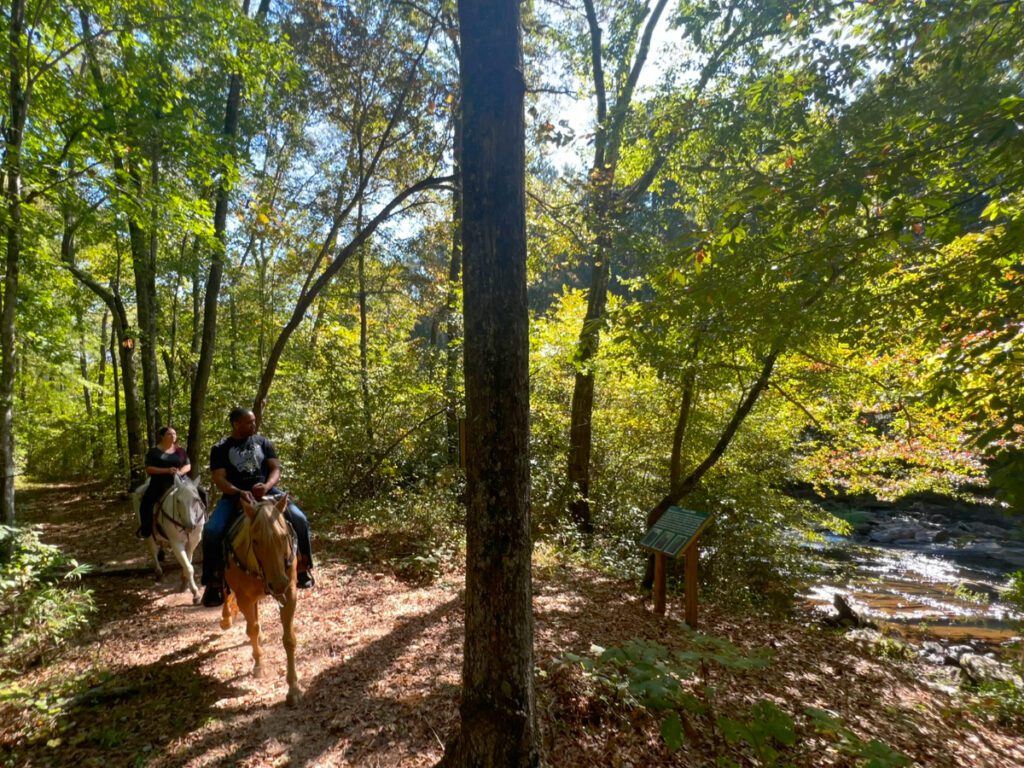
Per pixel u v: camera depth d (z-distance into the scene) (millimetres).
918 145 4344
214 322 12273
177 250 13547
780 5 6340
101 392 23203
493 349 3352
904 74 5488
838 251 5250
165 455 7965
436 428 14242
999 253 4555
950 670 7355
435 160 10914
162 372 22359
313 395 14625
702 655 4211
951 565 15711
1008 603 12023
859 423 10602
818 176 4691
